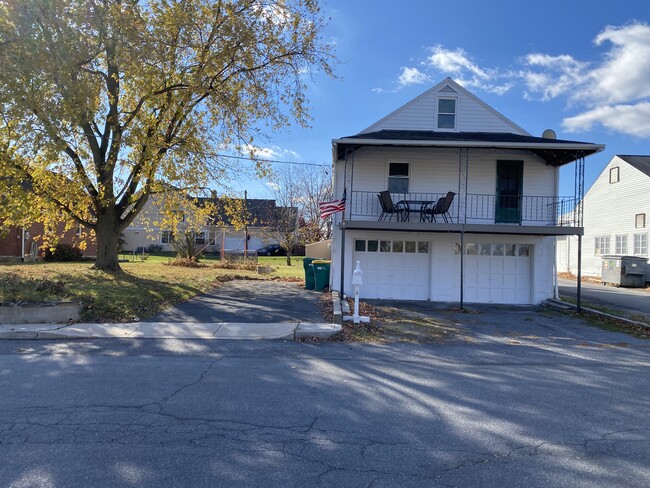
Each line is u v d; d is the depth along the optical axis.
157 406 5.05
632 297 17.94
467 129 16.52
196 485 3.36
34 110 11.66
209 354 7.71
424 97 16.67
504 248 15.91
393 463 3.78
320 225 40.03
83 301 10.62
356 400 5.40
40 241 28.14
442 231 14.46
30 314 9.82
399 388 5.93
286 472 3.59
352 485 3.41
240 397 5.43
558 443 4.25
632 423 4.80
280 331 9.30
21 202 13.39
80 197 15.11
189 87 14.01
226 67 14.62
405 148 15.91
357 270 10.61
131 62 12.55
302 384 6.02
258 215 48.94
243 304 12.69
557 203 15.68
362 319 10.56
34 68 11.34
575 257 32.59
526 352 8.42
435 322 11.39
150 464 3.68
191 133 15.08
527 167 15.85
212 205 19.19
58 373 6.39
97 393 5.48
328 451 3.99
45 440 4.11
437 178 15.96
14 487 3.29
